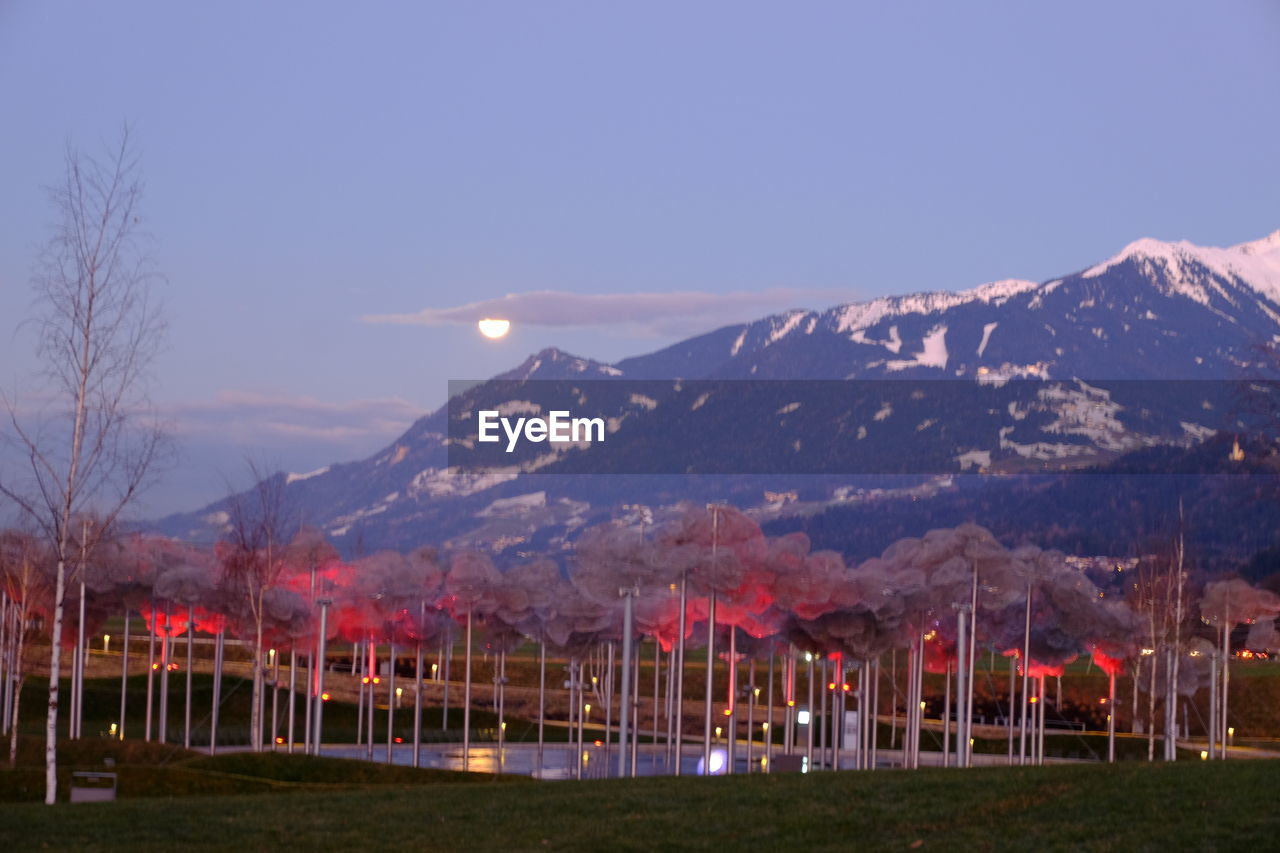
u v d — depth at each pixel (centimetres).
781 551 5956
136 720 9388
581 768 7594
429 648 7600
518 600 7006
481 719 10744
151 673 7744
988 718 11719
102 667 11031
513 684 12900
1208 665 8606
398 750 8856
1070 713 11494
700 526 5866
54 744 3978
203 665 11888
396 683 11950
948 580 6394
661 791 3584
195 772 5166
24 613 6862
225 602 7050
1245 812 2795
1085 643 7150
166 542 7356
